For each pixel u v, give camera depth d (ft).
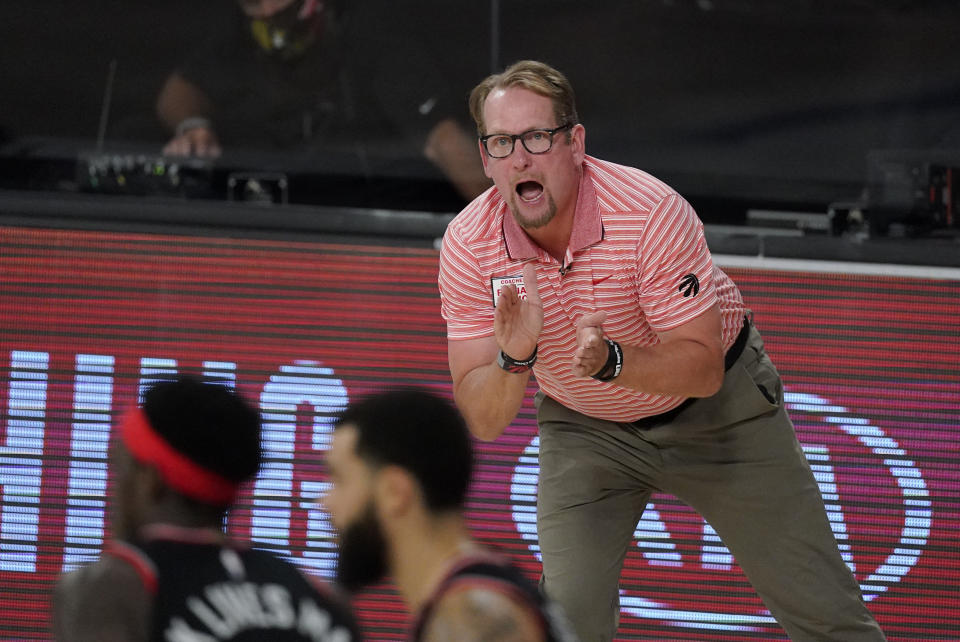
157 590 25.26
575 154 38.99
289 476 52.54
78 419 51.85
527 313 37.17
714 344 39.52
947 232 58.49
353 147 66.08
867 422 54.03
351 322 53.01
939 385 54.13
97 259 52.06
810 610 43.75
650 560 52.70
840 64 69.10
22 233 51.78
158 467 26.94
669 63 69.36
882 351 54.08
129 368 52.16
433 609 24.00
